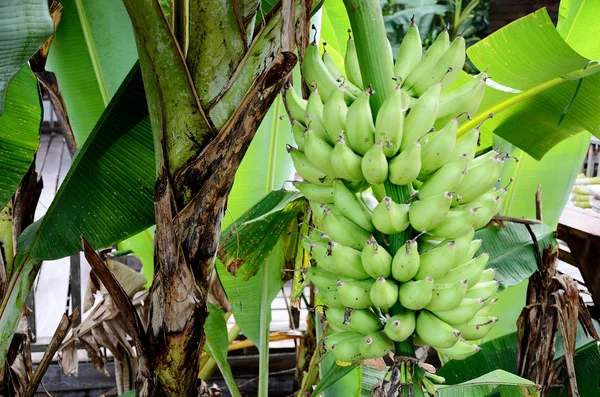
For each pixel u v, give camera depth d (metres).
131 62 2.36
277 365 4.07
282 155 2.45
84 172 1.87
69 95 2.38
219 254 1.97
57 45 2.31
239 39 1.36
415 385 1.23
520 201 2.68
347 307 1.25
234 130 1.35
